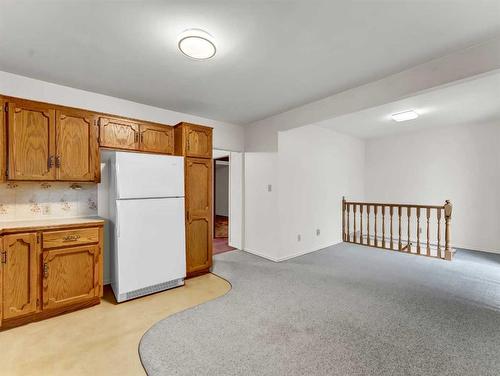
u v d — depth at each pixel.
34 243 2.20
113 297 2.73
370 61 2.33
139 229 2.71
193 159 3.36
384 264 3.88
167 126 3.35
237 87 2.91
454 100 3.37
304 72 2.54
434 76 2.30
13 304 2.11
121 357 1.76
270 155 4.17
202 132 3.47
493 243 4.51
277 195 4.08
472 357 1.75
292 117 3.72
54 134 2.48
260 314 2.35
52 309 2.29
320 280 3.21
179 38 1.96
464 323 2.18
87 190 2.99
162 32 1.90
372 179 6.07
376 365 1.67
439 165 5.08
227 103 3.45
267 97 3.23
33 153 2.37
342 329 2.10
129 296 2.67
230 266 3.80
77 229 2.43
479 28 1.86
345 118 4.31
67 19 1.74
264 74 2.58
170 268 2.93
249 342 1.93
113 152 2.82
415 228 5.41
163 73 2.55
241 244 4.79
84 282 2.46
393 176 5.73
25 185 2.63
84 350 1.84
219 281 3.21
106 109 3.12
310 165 4.71
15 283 2.12
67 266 2.37
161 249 2.86
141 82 2.76
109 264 3.08
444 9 1.66
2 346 1.88
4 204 2.52
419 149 5.33
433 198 5.16
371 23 1.81
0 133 2.21
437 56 2.25
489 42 2.00
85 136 2.67
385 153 5.85
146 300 2.66
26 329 2.11
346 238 5.52
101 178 3.05
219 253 4.56
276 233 4.09
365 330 2.08
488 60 2.00
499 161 4.45
